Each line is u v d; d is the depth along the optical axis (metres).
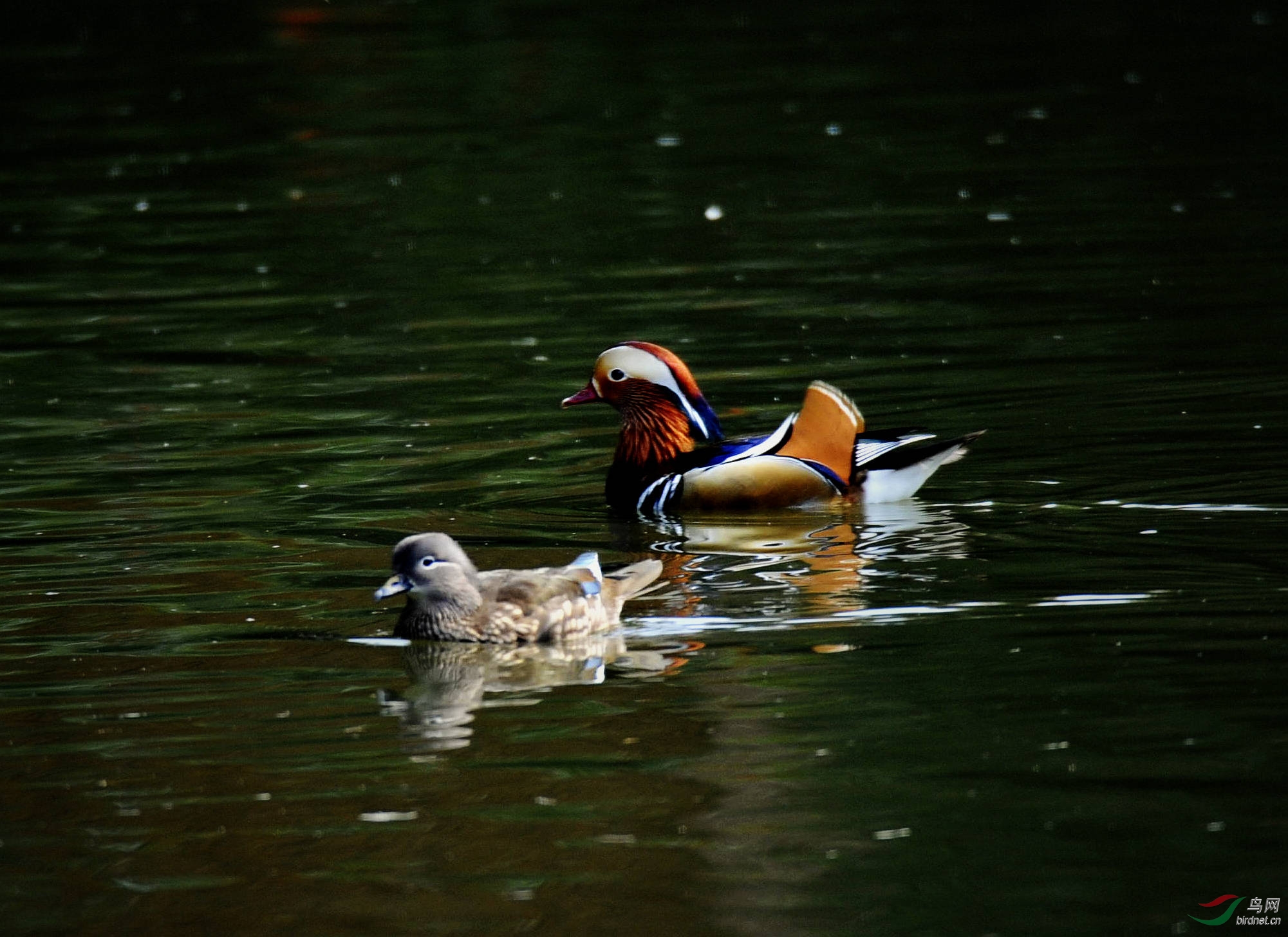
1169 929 7.64
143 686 10.91
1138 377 18.22
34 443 17.44
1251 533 13.22
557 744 9.80
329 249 27.33
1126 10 52.12
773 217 28.47
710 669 10.92
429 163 33.91
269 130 37.56
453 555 11.82
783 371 19.45
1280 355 18.78
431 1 56.88
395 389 19.33
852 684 10.52
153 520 14.72
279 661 11.37
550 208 29.83
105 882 8.32
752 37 49.19
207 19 54.25
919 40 47.78
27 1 57.41
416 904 8.06
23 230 29.33
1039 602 11.86
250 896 8.13
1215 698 10.05
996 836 8.50
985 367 19.09
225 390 19.50
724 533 14.07
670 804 8.97
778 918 7.80
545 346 21.12
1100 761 9.25
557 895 8.08
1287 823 8.49
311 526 14.51
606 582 12.44
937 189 30.19
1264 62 42.06
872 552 13.29
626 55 46.62
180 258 27.03
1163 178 30.06
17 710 10.52
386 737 9.98
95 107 40.69
